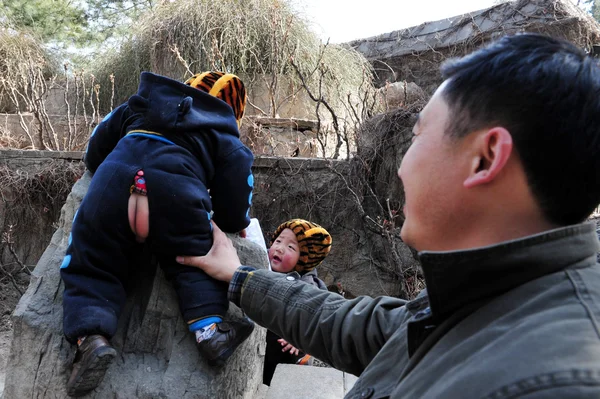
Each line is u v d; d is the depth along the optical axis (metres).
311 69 5.75
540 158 0.59
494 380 0.50
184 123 1.53
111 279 1.44
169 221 1.44
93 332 1.34
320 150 5.45
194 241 1.47
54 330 1.47
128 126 1.68
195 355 1.50
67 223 1.75
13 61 6.30
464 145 0.66
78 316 1.35
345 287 4.40
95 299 1.39
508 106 0.61
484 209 0.65
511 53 0.64
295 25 5.90
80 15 8.91
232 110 1.70
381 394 0.78
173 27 5.90
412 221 0.74
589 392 0.44
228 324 1.48
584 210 0.61
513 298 0.59
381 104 6.03
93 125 5.44
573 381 0.45
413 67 7.64
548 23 6.20
